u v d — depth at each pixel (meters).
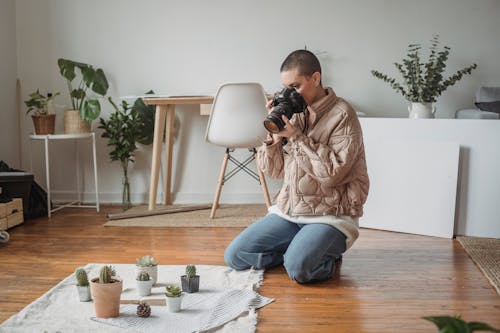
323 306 2.16
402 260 2.78
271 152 2.56
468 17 4.16
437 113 4.24
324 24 4.21
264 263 2.57
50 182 4.43
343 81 4.24
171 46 4.29
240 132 3.53
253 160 4.32
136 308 2.09
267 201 3.80
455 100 4.22
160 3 4.27
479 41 4.16
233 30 4.25
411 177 3.32
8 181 3.66
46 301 2.19
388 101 4.22
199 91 4.29
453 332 0.98
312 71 2.38
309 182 2.47
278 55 4.24
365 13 4.19
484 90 3.75
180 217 3.81
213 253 2.92
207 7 4.25
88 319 2.00
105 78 4.13
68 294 2.27
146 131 4.27
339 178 2.38
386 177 3.40
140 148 4.38
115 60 4.33
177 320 1.98
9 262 2.79
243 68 4.26
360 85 4.23
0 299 2.27
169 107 4.20
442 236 3.24
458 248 3.01
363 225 3.49
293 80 2.38
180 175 4.39
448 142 3.23
